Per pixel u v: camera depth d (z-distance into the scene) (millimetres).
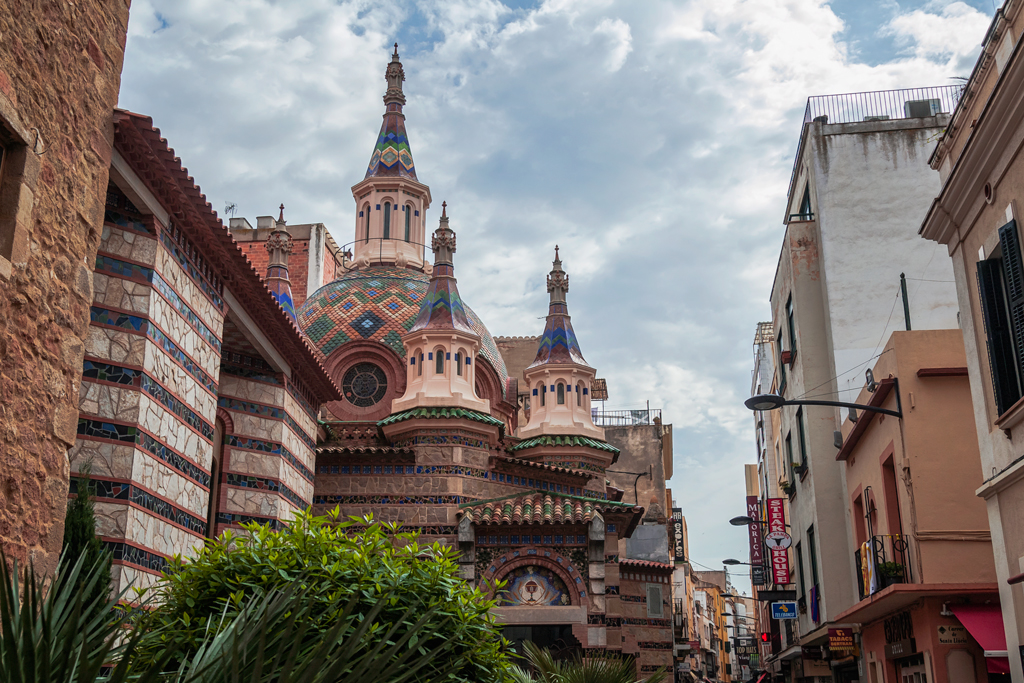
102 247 13281
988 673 15539
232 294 17016
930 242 26516
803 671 31891
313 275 41688
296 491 20531
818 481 25641
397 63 42594
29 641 4836
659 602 34688
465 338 28812
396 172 40156
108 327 13125
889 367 18391
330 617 8203
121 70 11492
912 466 17094
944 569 16500
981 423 14039
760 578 40781
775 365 33688
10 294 8859
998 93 12211
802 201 29984
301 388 21219
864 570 19594
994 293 13172
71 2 10234
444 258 30453
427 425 27000
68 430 9867
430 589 9641
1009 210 12578
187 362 14945
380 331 33594
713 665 98062
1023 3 12906
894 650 18500
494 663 10016
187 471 14773
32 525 9172
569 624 24125
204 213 14719
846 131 27516
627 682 12766
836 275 26578
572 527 25031
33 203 9273
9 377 8852
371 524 10484
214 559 9602
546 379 33344
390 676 5457
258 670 4793
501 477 27812
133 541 12836
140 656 7914
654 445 51375
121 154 12727
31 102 9305
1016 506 12859
